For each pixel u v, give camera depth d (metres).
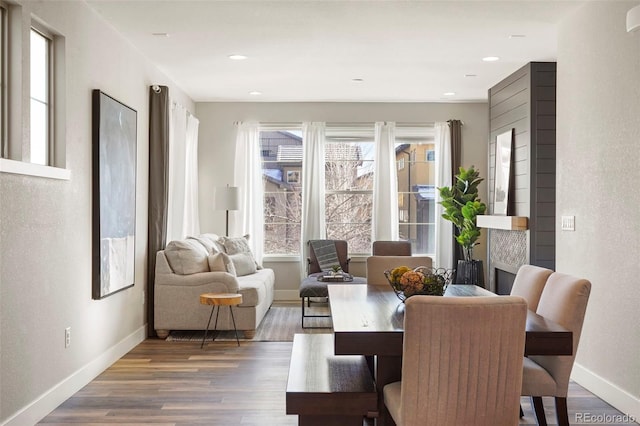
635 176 3.80
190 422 3.75
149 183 6.30
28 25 3.62
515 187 6.60
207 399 4.21
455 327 2.54
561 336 2.88
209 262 6.39
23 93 3.57
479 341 2.57
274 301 8.84
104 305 4.98
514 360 2.61
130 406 4.05
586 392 4.43
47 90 4.09
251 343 6.04
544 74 6.22
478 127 8.93
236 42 5.60
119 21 4.95
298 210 9.05
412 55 6.05
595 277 4.34
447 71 6.75
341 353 2.87
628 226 3.89
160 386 4.53
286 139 9.02
